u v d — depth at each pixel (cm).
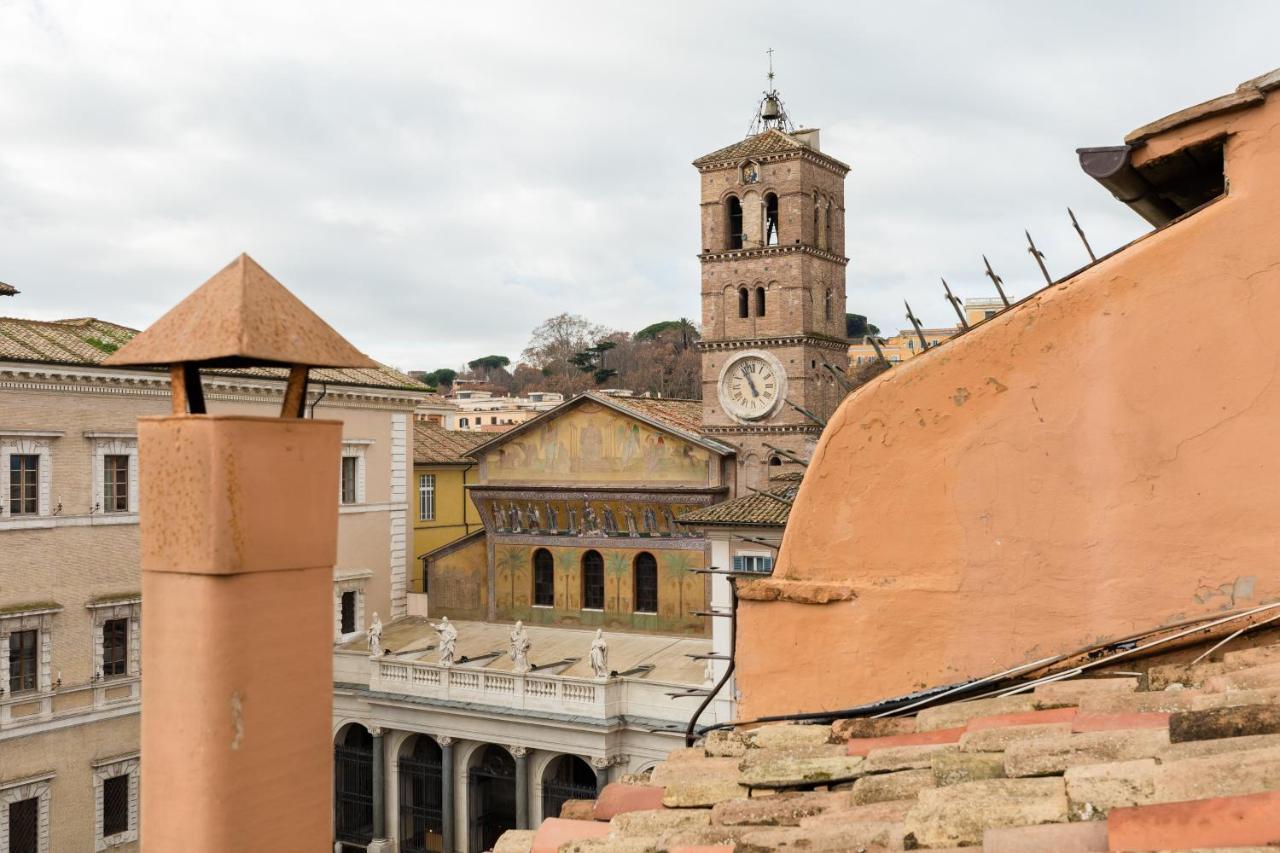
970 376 953
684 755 977
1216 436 876
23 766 4184
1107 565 905
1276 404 859
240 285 565
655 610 5291
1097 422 908
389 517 5775
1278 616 848
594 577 5478
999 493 943
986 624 944
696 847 706
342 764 5172
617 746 4375
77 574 4391
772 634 1022
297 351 562
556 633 5372
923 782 756
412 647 5253
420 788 5009
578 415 5566
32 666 4250
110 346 4650
